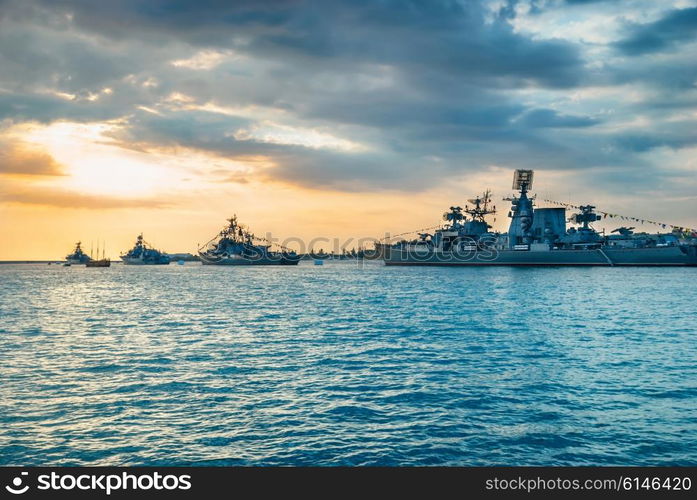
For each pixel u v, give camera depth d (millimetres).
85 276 190375
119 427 19031
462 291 87062
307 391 23641
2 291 102438
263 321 49438
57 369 28375
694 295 75875
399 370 27734
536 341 36906
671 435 18156
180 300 76062
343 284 115375
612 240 161750
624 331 41625
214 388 24203
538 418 19859
